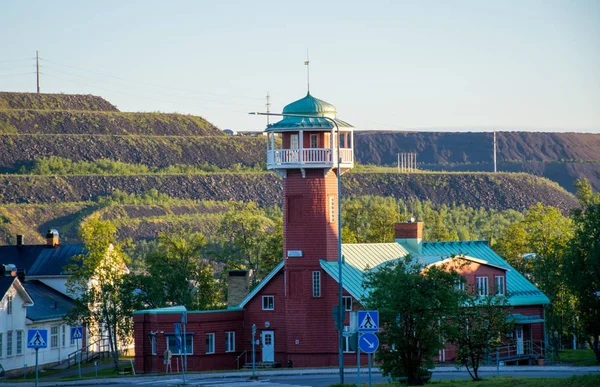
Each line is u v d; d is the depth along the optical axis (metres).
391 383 129.38
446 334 124.50
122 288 189.25
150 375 166.00
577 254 178.12
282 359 180.12
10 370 191.38
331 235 177.00
